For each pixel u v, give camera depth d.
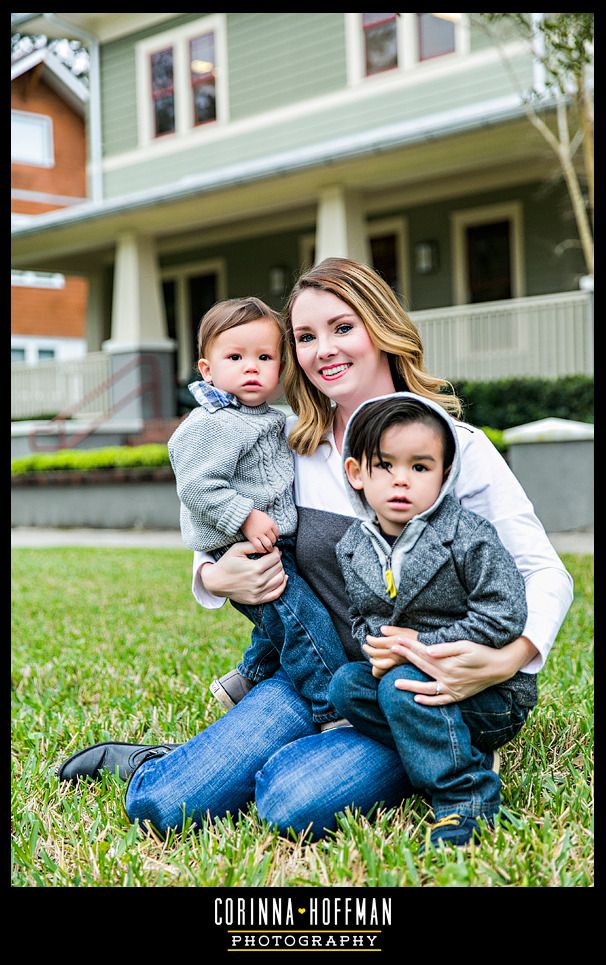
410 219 15.10
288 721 2.64
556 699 3.55
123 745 3.03
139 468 12.74
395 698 2.30
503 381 11.45
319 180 12.76
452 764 2.30
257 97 15.23
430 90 13.30
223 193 13.30
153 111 16.75
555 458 9.34
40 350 26.95
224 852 2.39
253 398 2.70
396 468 2.31
